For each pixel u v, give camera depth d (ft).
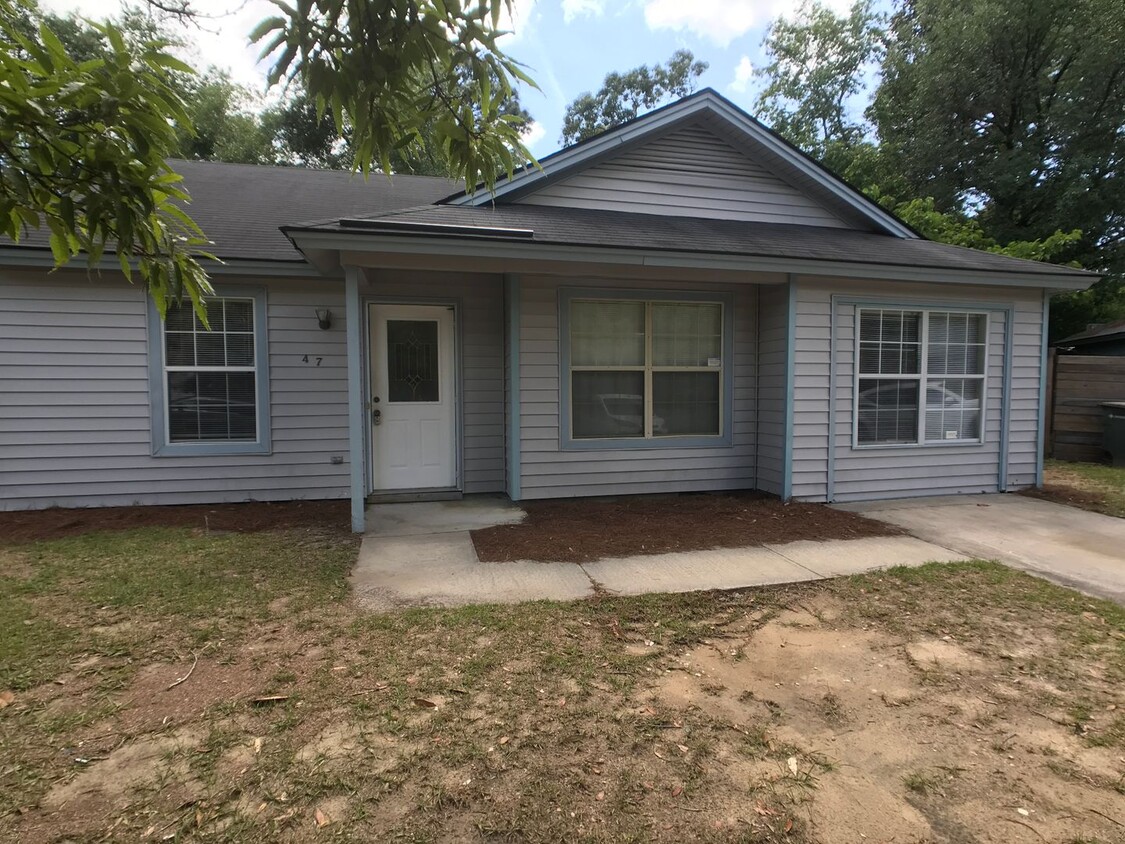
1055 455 36.29
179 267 6.56
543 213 22.59
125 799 7.11
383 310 23.65
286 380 23.71
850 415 23.91
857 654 11.12
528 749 8.18
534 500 22.98
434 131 7.14
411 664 10.41
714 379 24.79
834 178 25.88
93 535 18.60
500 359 24.36
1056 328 64.69
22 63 4.97
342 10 5.66
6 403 21.71
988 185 60.03
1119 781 7.75
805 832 6.86
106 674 9.95
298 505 23.12
